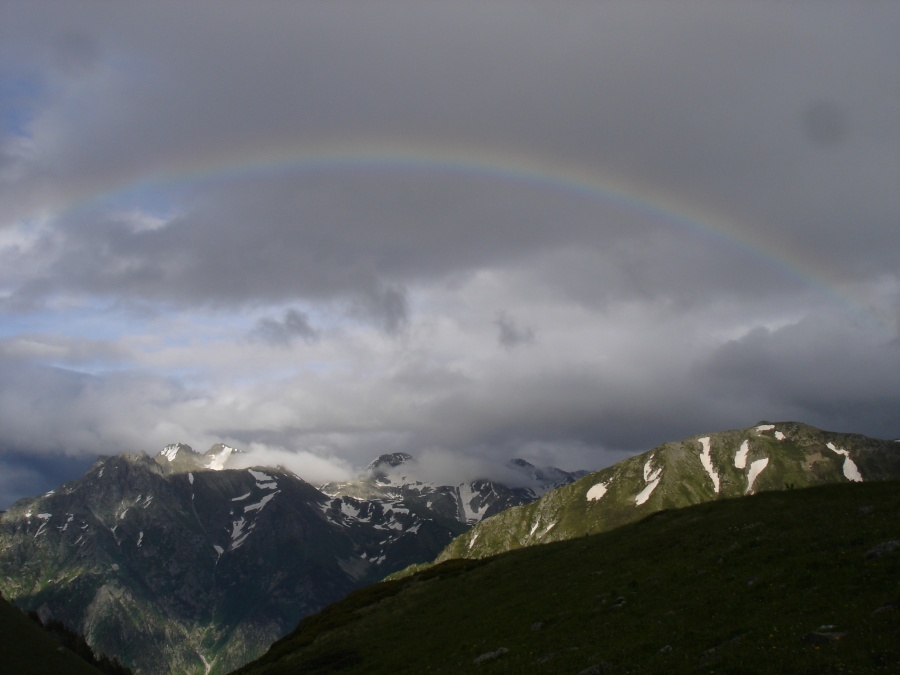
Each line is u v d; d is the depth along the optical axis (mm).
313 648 71688
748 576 43500
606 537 81500
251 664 78000
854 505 54000
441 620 65250
